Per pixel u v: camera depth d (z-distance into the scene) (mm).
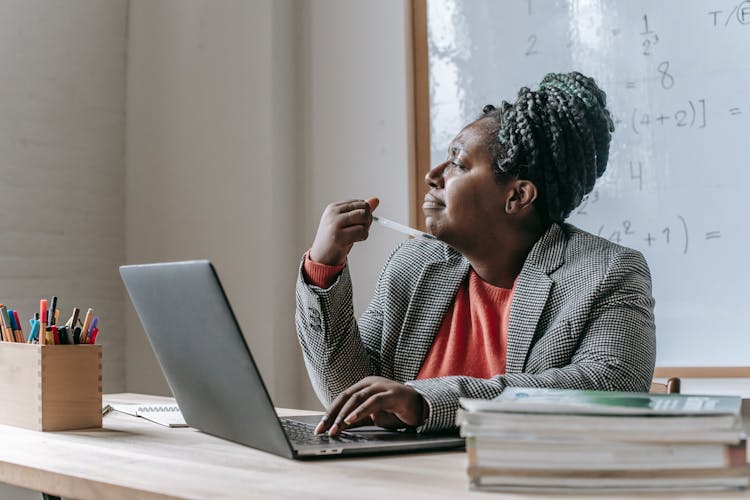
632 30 2445
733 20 2322
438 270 1527
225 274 2982
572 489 755
